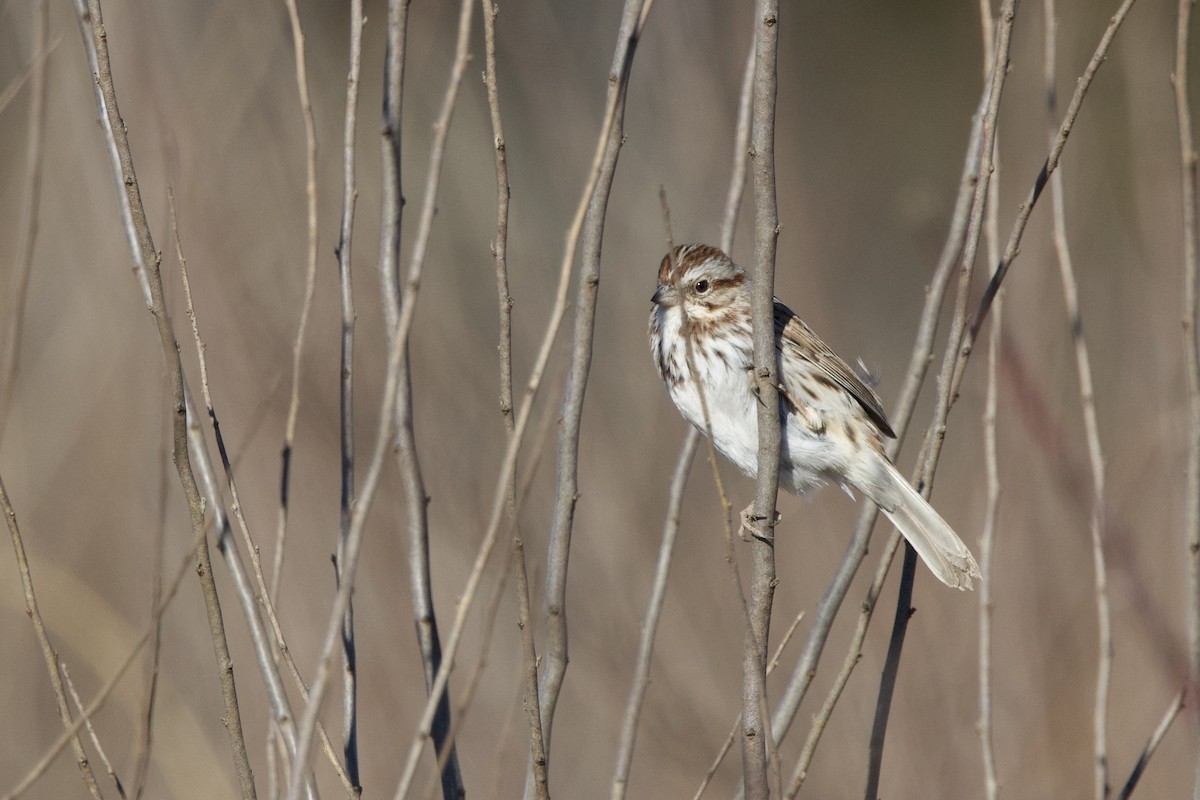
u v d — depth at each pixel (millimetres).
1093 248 14406
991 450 7992
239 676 11531
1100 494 8062
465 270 13734
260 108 12023
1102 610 7977
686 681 11289
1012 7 7156
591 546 11414
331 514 11188
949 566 8703
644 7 7273
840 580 8094
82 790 11586
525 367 12328
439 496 11406
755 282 7258
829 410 9711
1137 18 12539
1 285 12242
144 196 11234
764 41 7043
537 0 14055
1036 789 10617
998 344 8172
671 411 12250
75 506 12336
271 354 11305
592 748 11211
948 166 24391
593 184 6184
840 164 23328
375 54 15516
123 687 11516
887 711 7543
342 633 7086
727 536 6355
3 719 11797
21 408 12336
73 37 11758
